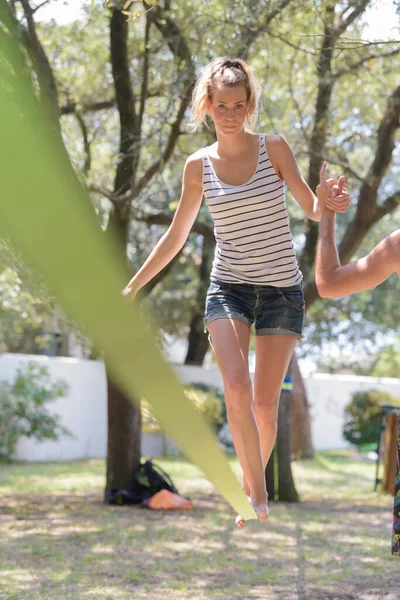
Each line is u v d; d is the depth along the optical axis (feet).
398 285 64.03
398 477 8.63
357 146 39.14
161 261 9.46
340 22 23.32
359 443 58.54
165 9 23.54
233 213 9.09
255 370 9.33
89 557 21.06
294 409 51.03
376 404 58.65
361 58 24.81
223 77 8.25
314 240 31.99
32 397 44.83
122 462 30.66
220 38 21.98
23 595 16.83
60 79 30.71
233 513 28.76
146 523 26.30
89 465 45.47
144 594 17.44
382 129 28.81
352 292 7.16
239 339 8.79
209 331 9.09
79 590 17.56
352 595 17.75
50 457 47.57
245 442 8.34
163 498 29.32
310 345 63.00
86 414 50.03
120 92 26.32
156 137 29.04
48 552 21.47
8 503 29.96
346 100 30.40
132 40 28.58
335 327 64.18
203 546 22.93
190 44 23.79
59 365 48.19
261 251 9.11
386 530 26.20
